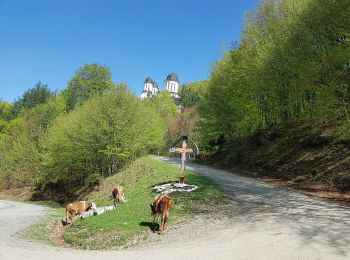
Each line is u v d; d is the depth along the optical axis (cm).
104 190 3481
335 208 1594
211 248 1045
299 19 2419
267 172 3130
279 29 2884
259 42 3469
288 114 3572
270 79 3025
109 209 1906
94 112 3941
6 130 7625
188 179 2395
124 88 4088
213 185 2220
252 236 1145
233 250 1006
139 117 3997
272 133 3716
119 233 1359
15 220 2147
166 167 3162
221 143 5012
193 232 1280
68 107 7488
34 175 5141
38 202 4359
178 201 1730
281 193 2078
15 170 5475
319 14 2147
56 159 4466
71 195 4400
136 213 1605
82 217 1862
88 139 3875
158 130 4578
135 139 3916
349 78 2175
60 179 4822
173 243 1171
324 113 2592
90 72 7775
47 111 6544
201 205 1669
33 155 5112
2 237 1548
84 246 1348
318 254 935
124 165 4125
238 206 1680
